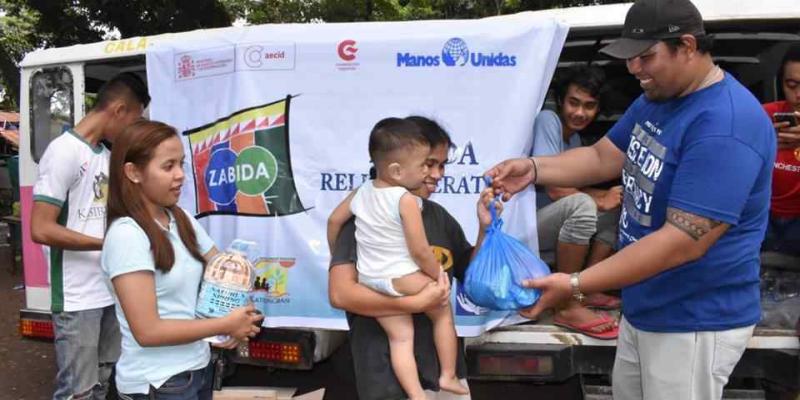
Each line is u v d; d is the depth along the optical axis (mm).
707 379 2357
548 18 3021
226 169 3148
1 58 12930
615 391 2766
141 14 12766
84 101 3848
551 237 3373
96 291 3320
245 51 3098
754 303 2375
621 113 4695
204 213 3205
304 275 3078
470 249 2715
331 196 3061
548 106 3676
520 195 2979
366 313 2428
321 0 15312
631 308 2498
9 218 8766
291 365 3123
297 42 3055
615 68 4398
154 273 2107
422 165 2385
